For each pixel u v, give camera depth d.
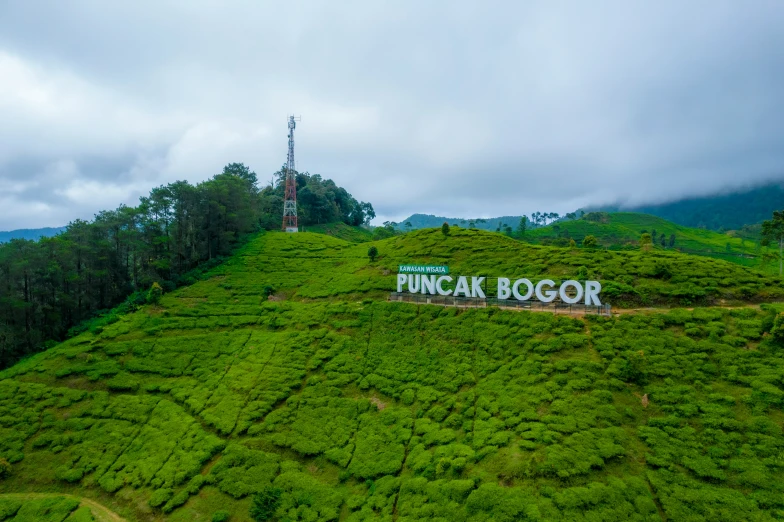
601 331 50.38
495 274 69.50
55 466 46.66
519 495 33.75
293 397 51.59
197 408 51.81
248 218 112.44
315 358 57.62
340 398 50.38
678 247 185.88
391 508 36.88
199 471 44.03
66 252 74.31
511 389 45.28
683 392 41.28
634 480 34.03
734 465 34.16
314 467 43.38
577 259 68.31
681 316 50.53
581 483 34.12
